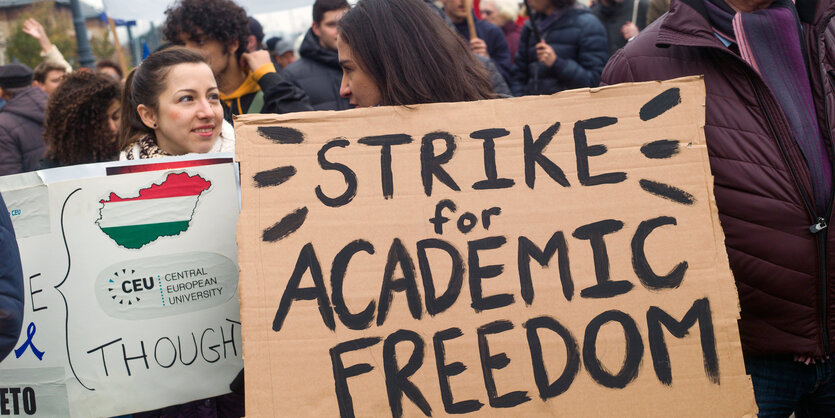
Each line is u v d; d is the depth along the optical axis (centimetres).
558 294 185
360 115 192
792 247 199
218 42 361
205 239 210
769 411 215
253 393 179
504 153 192
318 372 180
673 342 183
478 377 181
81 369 207
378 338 182
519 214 188
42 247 207
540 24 521
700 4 207
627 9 554
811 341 203
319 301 183
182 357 210
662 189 189
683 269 186
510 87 564
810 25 207
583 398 181
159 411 231
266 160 189
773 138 200
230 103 377
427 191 189
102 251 207
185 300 210
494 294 184
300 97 371
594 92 193
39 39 643
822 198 199
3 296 187
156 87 256
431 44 207
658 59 214
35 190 207
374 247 186
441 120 193
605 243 187
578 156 191
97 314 207
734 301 184
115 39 471
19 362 208
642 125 193
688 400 182
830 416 222
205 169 211
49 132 356
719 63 206
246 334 181
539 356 182
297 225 186
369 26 205
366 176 190
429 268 185
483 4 710
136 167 208
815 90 204
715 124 204
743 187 201
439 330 183
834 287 200
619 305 184
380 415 180
